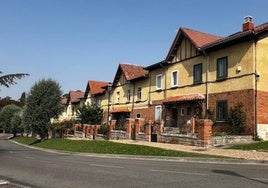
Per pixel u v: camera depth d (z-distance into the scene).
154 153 24.00
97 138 44.22
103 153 27.95
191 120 29.39
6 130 98.00
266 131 28.20
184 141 28.55
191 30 36.25
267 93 28.61
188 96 34.38
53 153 32.22
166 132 31.98
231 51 30.39
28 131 55.28
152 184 11.58
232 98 29.83
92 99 61.44
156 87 41.25
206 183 11.52
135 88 46.66
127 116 48.25
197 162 19.27
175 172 14.45
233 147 24.58
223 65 31.12
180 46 36.94
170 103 36.22
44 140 51.50
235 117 28.92
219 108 31.09
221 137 26.62
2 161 22.06
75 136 50.97
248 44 28.80
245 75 28.81
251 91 28.12
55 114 54.41
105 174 14.32
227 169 15.30
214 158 19.48
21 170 16.70
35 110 53.28
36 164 19.67
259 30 27.94
